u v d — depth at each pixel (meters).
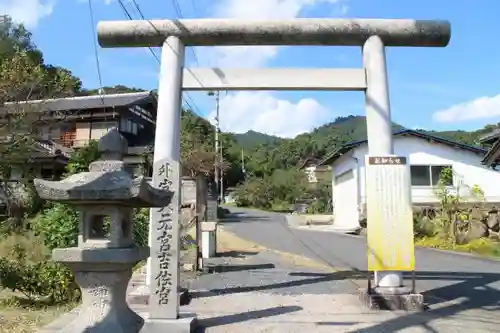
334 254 15.21
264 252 15.62
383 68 8.00
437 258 14.26
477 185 21.94
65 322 6.59
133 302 7.94
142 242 12.88
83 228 4.48
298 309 7.60
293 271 11.77
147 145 29.61
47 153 23.16
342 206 26.78
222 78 7.80
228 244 17.98
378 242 7.56
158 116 7.45
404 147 22.39
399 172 7.70
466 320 6.86
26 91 14.52
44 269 8.48
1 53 15.77
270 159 68.25
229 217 35.97
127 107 29.55
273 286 9.74
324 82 7.89
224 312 7.43
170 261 6.62
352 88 7.96
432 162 22.27
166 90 7.59
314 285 9.84
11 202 18.20
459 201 19.81
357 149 22.98
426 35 8.05
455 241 17.34
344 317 7.04
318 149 66.12
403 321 6.80
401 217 7.62
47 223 11.34
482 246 15.88
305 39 8.10
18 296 8.46
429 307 7.70
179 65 7.82
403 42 8.16
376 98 7.88
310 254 15.22
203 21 7.96
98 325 4.29
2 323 6.57
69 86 16.38
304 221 31.22
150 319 6.39
